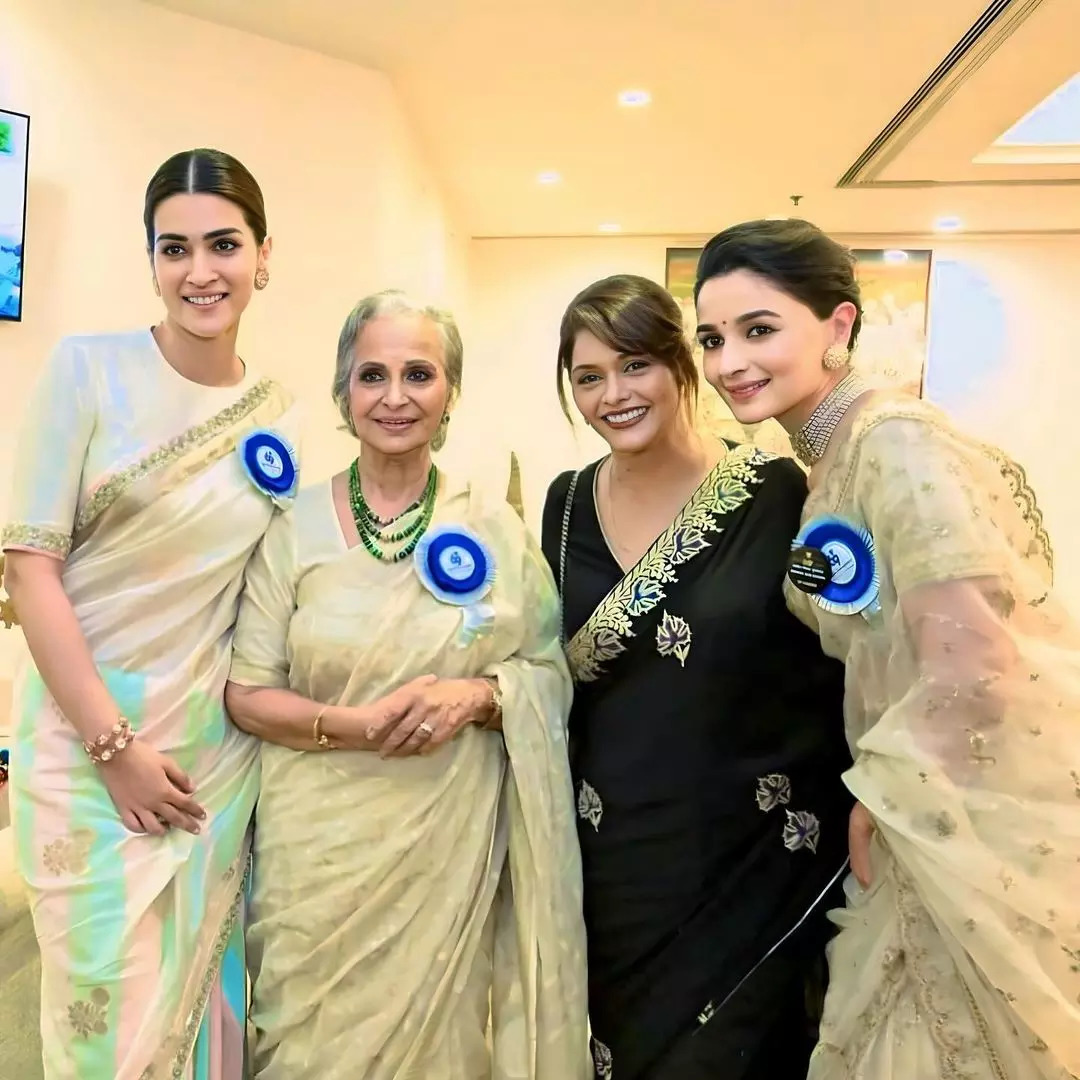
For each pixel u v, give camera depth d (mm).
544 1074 1365
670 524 1432
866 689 1193
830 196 5461
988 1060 1070
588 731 1483
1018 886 1007
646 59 3689
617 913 1418
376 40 3506
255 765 1442
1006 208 5660
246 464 1391
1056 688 1054
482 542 1419
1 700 2947
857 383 1268
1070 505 6445
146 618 1329
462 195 5535
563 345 1467
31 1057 1908
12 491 1302
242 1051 1402
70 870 1276
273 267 3506
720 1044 1346
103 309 3166
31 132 3025
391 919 1329
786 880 1378
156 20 3238
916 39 3504
